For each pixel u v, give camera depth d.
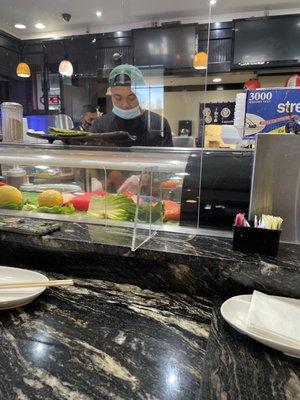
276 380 0.49
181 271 0.77
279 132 0.84
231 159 0.90
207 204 0.91
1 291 0.74
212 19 3.18
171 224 0.95
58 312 0.70
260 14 3.09
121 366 0.53
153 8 3.00
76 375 0.51
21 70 3.12
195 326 0.65
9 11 3.04
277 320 0.60
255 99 0.89
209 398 0.45
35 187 1.17
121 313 0.70
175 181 0.95
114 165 1.00
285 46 2.85
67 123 1.87
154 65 3.04
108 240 0.84
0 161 1.12
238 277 0.73
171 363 0.54
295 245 0.82
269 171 0.82
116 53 3.13
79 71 3.21
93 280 0.86
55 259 0.90
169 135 1.72
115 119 1.70
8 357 0.55
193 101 3.62
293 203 0.81
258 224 0.77
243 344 0.58
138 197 0.79
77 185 1.11
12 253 0.94
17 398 0.46
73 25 3.36
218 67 3.02
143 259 0.80
